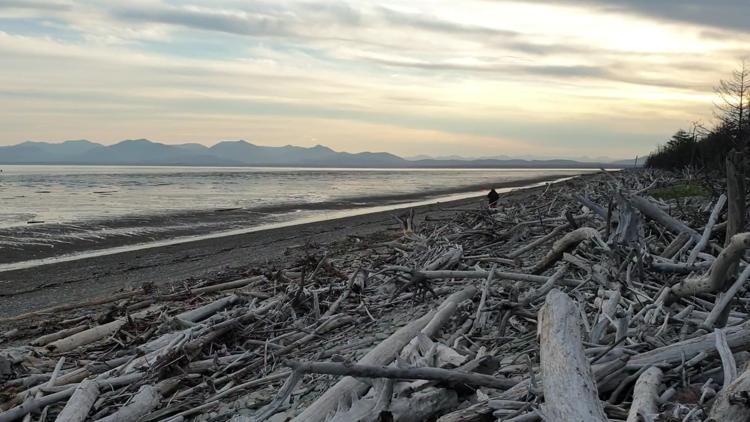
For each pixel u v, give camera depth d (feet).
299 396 17.67
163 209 136.98
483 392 13.94
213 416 17.35
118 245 79.56
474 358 15.62
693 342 13.07
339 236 82.02
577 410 9.70
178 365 21.16
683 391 11.71
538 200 76.02
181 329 26.66
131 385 19.65
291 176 471.62
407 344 18.34
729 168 18.99
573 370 10.43
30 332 31.83
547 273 26.48
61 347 26.37
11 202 150.71
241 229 99.71
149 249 74.64
